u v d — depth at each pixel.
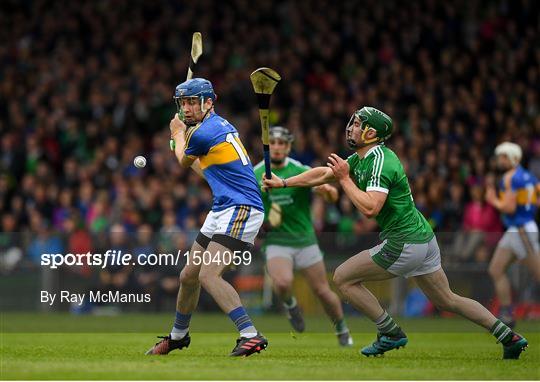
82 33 83.62
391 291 56.59
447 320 54.25
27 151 73.88
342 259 58.59
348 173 29.55
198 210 64.88
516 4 80.31
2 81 81.62
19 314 58.53
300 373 25.16
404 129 71.88
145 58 79.94
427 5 80.81
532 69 75.56
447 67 76.44
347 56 77.69
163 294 58.38
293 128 69.12
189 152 29.81
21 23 84.62
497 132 71.38
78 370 25.55
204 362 27.72
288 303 39.97
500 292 47.06
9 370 25.61
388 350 31.28
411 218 29.97
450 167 66.94
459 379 24.59
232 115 75.44
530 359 30.30
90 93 77.81
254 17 82.38
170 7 83.94
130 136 72.31
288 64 77.56
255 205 29.67
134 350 33.44
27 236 60.09
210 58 81.12
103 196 65.62
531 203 46.44
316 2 82.00
